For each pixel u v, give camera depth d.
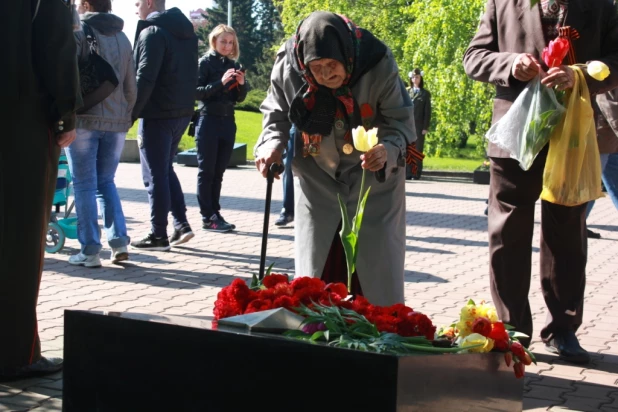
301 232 4.39
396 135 4.11
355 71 4.00
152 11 8.22
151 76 7.97
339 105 4.12
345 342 2.59
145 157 8.45
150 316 2.84
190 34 8.38
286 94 4.24
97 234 7.57
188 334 2.65
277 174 3.66
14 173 4.15
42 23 4.16
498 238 4.98
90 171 7.45
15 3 4.11
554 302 5.08
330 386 2.45
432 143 23.62
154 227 8.51
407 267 8.19
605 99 7.07
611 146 7.89
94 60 6.14
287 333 2.71
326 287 3.21
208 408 2.62
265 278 3.28
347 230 3.54
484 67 4.88
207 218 10.00
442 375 2.60
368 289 4.30
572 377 4.74
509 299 4.99
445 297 6.80
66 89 4.23
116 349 2.78
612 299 6.91
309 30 3.91
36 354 4.41
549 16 4.76
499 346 3.01
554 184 4.65
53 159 4.34
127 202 13.01
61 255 8.14
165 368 2.70
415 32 23.77
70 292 6.52
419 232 10.81
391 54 4.12
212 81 9.66
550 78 4.57
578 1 4.73
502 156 4.91
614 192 8.80
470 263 8.52
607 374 4.82
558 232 4.97
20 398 4.10
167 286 6.89
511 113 4.69
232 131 9.84
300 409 2.49
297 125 4.16
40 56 4.18
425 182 19.86
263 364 2.54
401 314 2.91
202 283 7.07
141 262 7.91
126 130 7.55
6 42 4.09
